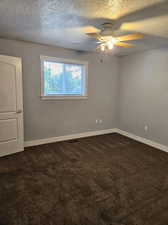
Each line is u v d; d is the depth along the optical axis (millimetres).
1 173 2414
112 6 1723
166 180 2314
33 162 2805
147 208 1748
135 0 1584
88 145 3740
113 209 1722
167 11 1812
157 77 3555
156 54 3537
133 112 4285
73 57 3814
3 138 2988
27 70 3303
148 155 3225
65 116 3971
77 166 2695
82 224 1519
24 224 1504
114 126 4895
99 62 4270
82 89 4176
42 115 3645
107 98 4613
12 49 3080
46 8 1809
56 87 3795
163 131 3518
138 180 2303
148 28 2342
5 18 2090
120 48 3570
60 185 2135
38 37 2891
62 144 3756
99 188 2090
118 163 2840
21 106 3180
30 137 3564
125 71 4445
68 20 2121
